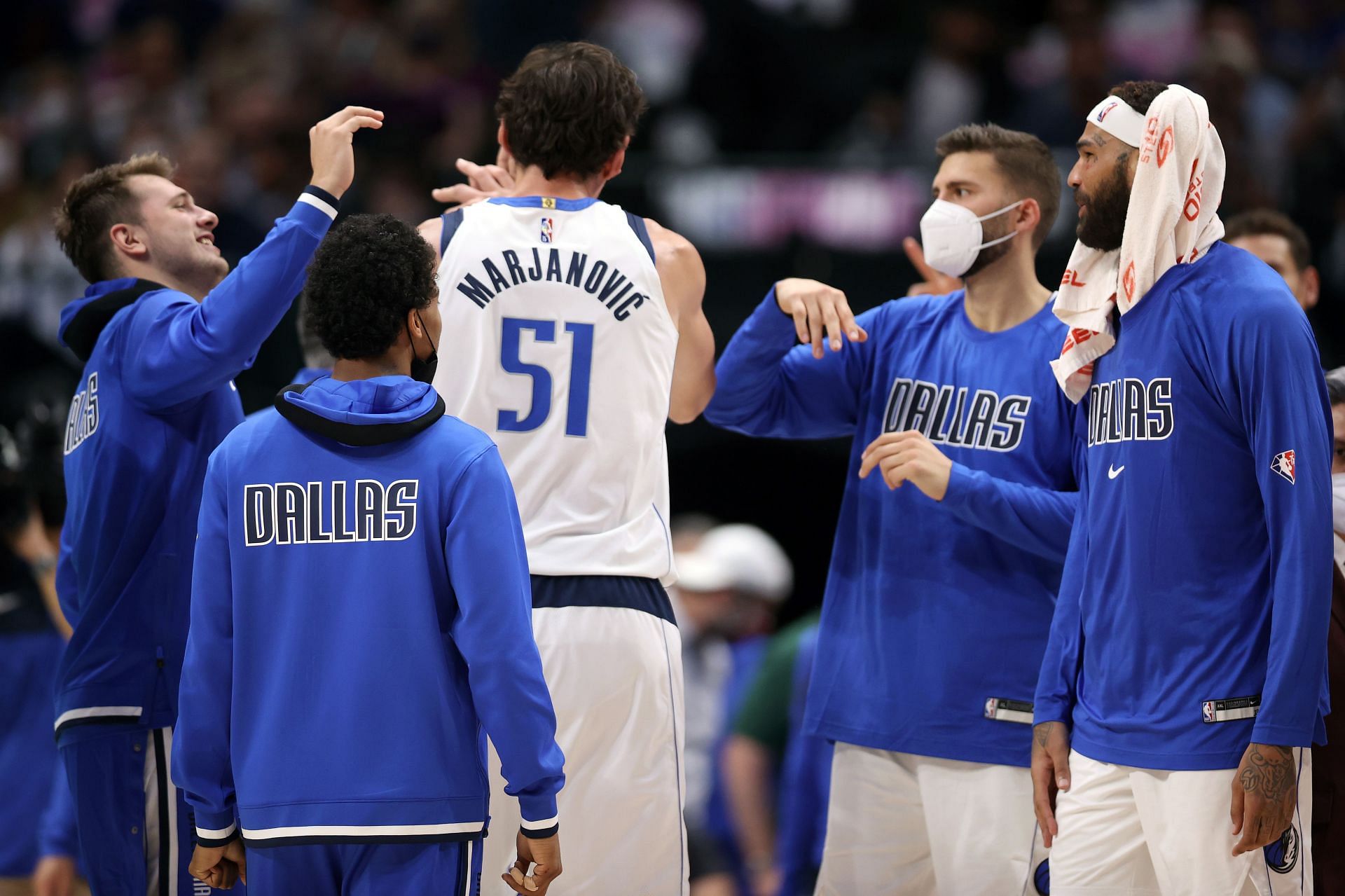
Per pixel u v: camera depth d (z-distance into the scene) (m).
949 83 33.97
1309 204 29.38
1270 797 9.93
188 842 12.05
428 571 9.57
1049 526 12.34
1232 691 10.43
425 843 9.38
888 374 13.73
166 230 13.00
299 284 11.64
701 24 35.62
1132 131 11.18
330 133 11.80
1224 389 10.49
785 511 29.97
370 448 9.66
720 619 20.44
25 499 16.55
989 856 12.52
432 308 10.18
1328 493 10.12
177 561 12.18
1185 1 36.16
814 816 16.20
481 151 32.84
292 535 9.61
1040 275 25.66
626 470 11.67
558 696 11.27
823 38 34.97
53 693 16.59
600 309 11.64
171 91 37.38
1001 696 12.65
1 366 29.44
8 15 40.31
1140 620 10.78
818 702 13.41
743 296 27.02
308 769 9.37
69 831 15.02
